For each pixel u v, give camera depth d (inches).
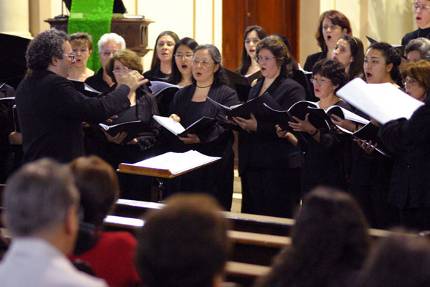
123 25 382.9
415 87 256.1
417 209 246.1
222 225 104.3
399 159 249.0
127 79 259.6
